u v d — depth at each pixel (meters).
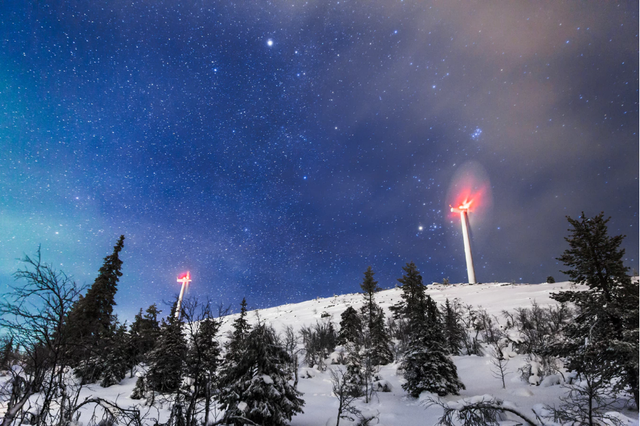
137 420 10.55
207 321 11.34
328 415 18.86
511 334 40.22
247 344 15.38
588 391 10.94
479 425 10.76
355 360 27.31
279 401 14.41
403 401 22.23
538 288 73.12
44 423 9.41
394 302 80.69
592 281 16.66
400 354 39.66
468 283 109.69
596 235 16.66
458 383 23.39
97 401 10.50
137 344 26.19
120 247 37.28
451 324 40.66
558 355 16.95
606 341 14.27
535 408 13.98
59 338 9.70
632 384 13.34
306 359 40.12
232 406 13.12
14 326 9.04
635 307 15.24
